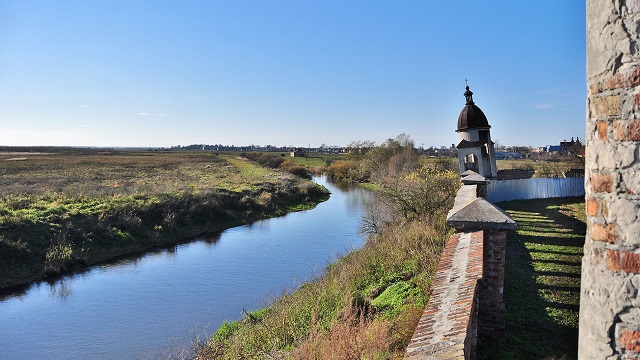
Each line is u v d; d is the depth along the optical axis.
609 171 2.20
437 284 5.54
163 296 16.95
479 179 14.12
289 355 8.72
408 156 43.75
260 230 29.02
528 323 6.93
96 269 20.62
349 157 73.00
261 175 55.41
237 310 15.38
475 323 5.27
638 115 2.09
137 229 25.72
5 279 18.50
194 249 24.22
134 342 13.35
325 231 27.38
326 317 10.48
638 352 2.10
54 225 23.05
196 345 11.80
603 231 2.23
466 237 6.60
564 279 8.87
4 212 22.94
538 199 23.72
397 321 8.33
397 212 20.14
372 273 12.55
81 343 13.36
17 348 13.13
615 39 2.17
